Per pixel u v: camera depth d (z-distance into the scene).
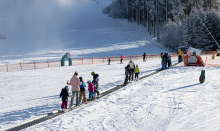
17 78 19.33
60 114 7.85
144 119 6.34
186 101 7.96
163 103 8.02
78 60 37.22
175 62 28.80
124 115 6.97
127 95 10.40
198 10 58.47
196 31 54.28
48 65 29.27
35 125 6.65
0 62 33.94
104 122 6.41
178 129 5.23
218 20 53.62
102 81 15.34
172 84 12.20
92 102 9.46
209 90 9.69
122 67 26.05
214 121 5.55
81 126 6.21
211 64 22.39
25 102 10.29
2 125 6.96
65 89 8.47
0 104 10.09
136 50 51.62
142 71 20.28
